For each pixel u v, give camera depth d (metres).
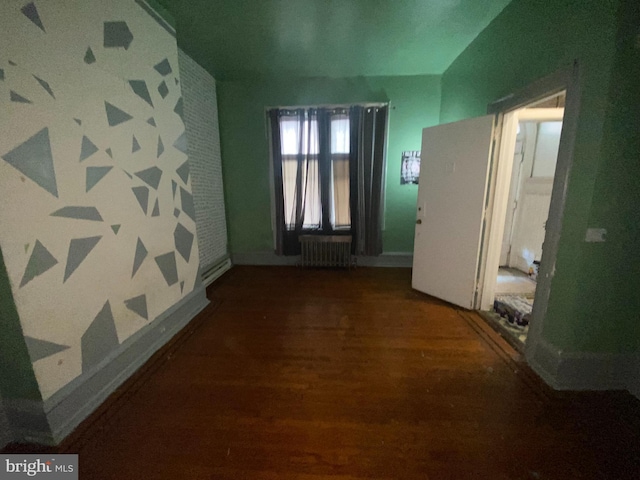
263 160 4.14
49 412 1.40
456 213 2.84
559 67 1.74
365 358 2.10
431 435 1.45
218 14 2.42
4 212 1.23
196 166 3.42
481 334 2.42
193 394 1.75
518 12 2.16
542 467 1.28
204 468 1.30
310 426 1.51
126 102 1.90
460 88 3.20
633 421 1.53
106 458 1.35
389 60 3.34
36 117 1.35
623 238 1.61
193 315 2.76
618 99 1.46
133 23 1.96
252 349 2.23
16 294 1.28
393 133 3.93
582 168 1.60
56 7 1.43
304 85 3.89
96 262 1.68
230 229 4.40
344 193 4.05
